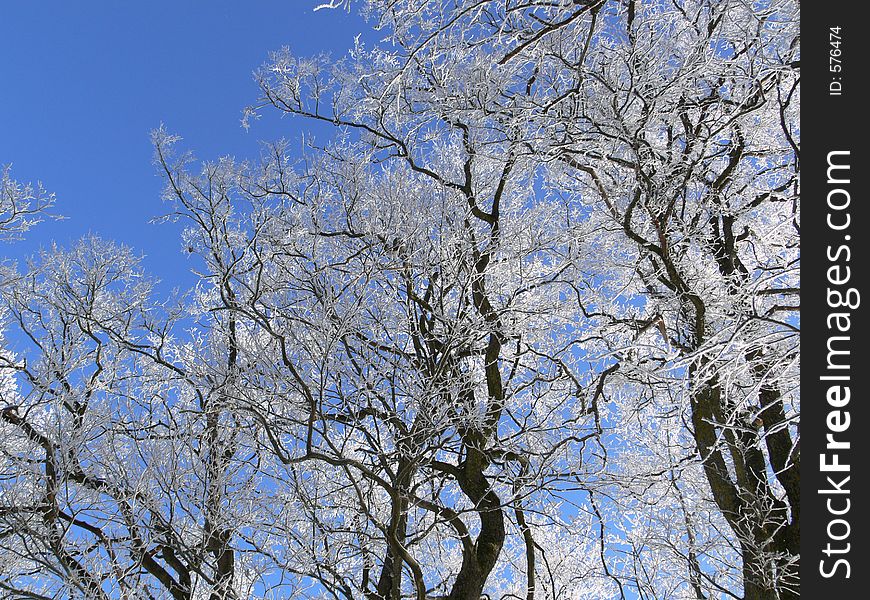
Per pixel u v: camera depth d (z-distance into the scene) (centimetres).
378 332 772
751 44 603
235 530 665
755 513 640
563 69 657
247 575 677
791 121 706
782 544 645
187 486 678
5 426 666
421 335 742
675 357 545
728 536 757
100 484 654
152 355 770
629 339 777
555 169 732
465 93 697
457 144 839
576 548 849
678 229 767
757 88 576
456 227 770
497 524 691
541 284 769
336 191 828
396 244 737
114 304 816
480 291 751
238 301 723
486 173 843
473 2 543
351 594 636
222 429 731
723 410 652
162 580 679
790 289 586
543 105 635
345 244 812
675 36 668
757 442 697
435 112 706
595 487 683
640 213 730
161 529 655
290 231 757
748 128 690
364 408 689
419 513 823
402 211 758
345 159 820
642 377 698
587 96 623
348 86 779
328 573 691
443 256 757
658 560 802
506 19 504
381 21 534
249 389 694
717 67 632
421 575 598
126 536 649
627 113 634
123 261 822
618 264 773
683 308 711
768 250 817
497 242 786
